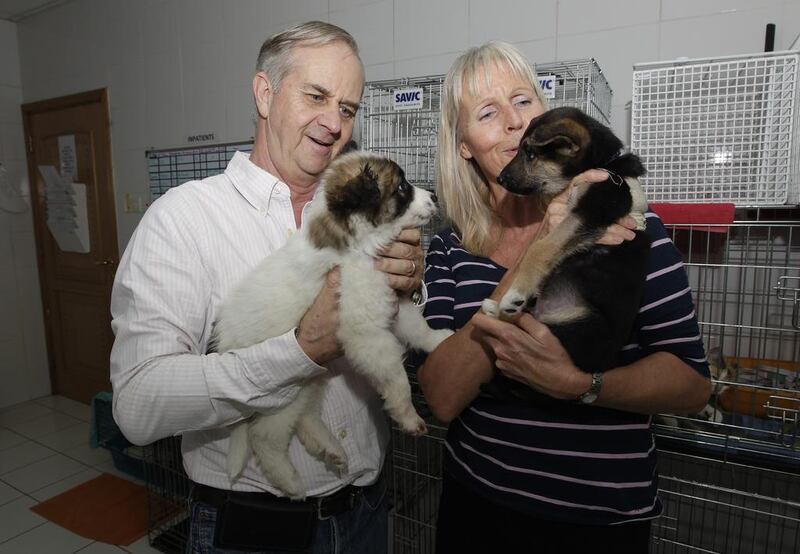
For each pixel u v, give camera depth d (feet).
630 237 4.67
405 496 9.61
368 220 5.08
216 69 14.24
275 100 5.42
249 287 5.00
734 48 8.41
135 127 16.24
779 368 7.68
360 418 5.60
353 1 11.84
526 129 5.44
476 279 5.71
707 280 8.68
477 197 6.01
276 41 5.42
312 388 5.22
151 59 15.48
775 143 7.40
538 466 4.93
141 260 4.70
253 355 4.33
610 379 4.38
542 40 9.87
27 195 19.80
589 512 4.74
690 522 8.96
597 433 4.83
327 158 5.70
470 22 10.53
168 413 4.33
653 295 4.72
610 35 9.27
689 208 7.30
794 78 7.11
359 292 4.81
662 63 7.75
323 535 5.29
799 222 7.05
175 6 14.71
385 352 4.96
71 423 17.99
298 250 5.10
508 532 5.11
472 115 5.68
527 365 4.46
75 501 13.20
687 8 8.66
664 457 8.95
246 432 5.05
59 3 17.21
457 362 5.04
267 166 5.75
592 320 4.67
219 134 14.47
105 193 17.44
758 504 8.62
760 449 7.05
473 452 5.40
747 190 7.56
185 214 4.96
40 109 18.76
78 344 19.63
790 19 8.05
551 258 4.73
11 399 19.72
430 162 10.27
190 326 4.79
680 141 7.87
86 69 17.19
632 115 8.10
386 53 11.56
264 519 5.04
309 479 5.22
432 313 5.91
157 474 12.25
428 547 9.57
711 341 8.75
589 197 4.82
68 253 19.20
